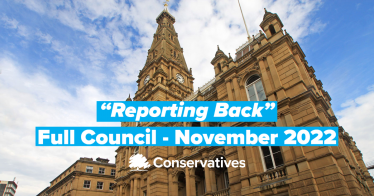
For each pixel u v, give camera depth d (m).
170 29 69.44
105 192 58.84
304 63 26.77
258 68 24.38
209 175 25.88
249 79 25.48
